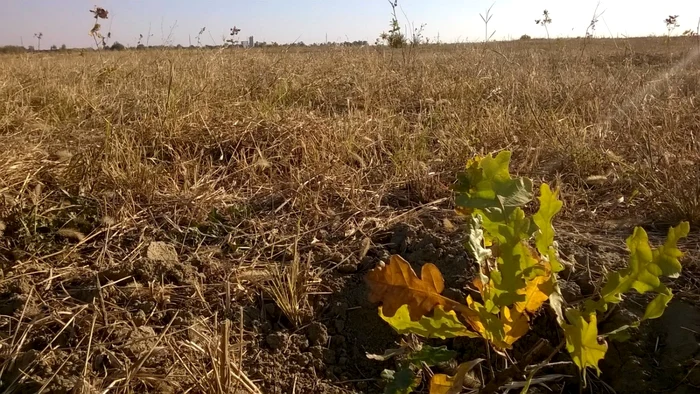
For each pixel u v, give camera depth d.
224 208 3.20
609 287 1.33
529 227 1.32
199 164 3.73
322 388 2.07
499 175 1.35
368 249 2.77
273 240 2.88
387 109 5.14
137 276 2.52
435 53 10.51
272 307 2.39
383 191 3.42
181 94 4.86
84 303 2.35
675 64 8.84
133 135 3.88
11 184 3.14
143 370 1.97
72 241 2.80
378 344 2.26
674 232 1.25
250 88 5.73
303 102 5.62
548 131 4.16
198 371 1.94
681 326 2.15
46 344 2.11
